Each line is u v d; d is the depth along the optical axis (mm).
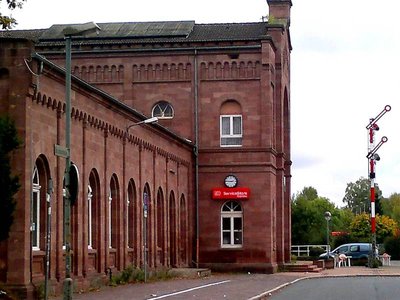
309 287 38312
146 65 54125
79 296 28344
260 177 53531
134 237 41219
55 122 29125
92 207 34938
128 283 37281
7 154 22922
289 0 60594
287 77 61469
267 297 30953
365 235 110250
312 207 114375
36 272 27531
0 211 22500
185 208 52875
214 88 53969
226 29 57219
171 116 54062
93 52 54062
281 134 57156
